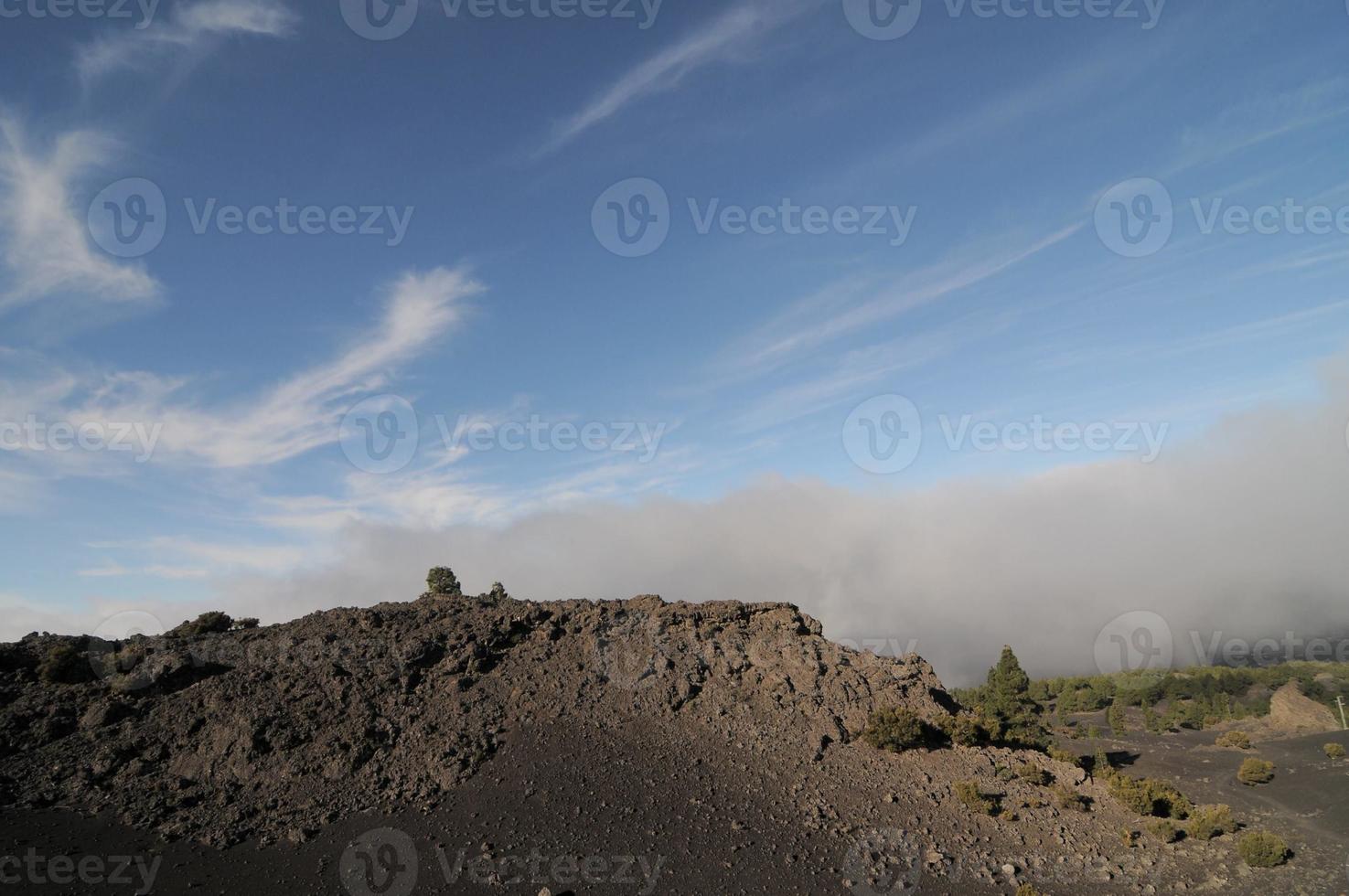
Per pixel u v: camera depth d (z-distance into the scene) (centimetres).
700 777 4250
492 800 3938
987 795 4372
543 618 5634
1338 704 11131
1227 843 4203
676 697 4938
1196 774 5975
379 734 4362
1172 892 3612
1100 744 8119
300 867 3356
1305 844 4234
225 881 3216
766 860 3562
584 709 4794
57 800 3716
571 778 4150
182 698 4547
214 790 3897
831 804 4122
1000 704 6988
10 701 4481
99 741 4184
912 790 4347
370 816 3769
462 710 4659
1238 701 12875
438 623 5466
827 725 4819
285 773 4016
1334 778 5319
